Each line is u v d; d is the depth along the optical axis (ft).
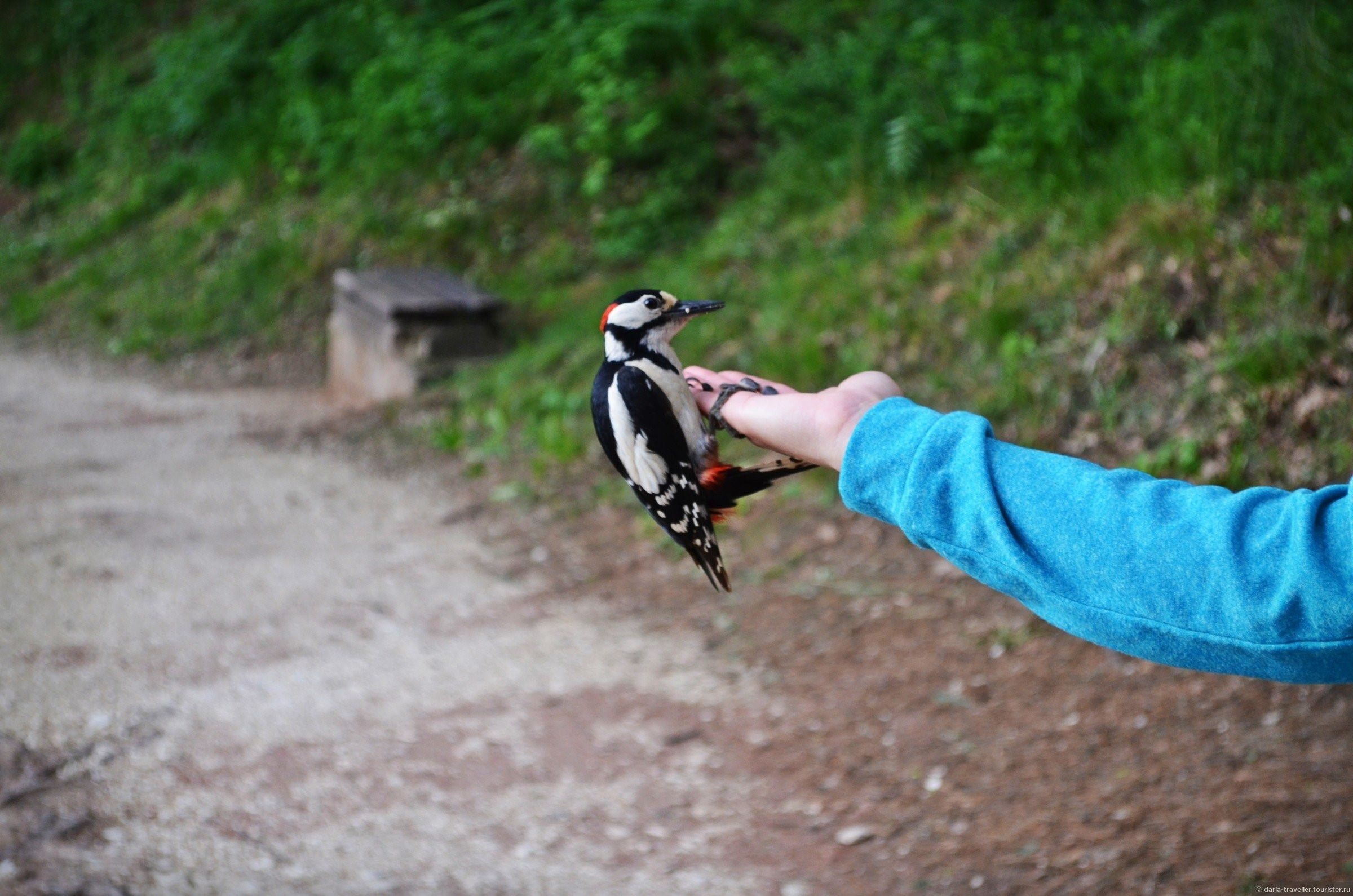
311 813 12.02
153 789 12.45
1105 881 10.13
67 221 44.39
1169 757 11.87
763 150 30.66
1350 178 18.02
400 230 33.94
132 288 38.19
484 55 36.83
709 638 15.57
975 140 25.12
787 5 34.91
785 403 4.60
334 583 17.88
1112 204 20.47
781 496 18.75
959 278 21.22
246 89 44.04
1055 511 3.72
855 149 27.04
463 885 10.83
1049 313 19.29
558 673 14.89
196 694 14.47
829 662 14.62
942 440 4.01
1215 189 19.27
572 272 30.14
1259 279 17.70
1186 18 25.02
